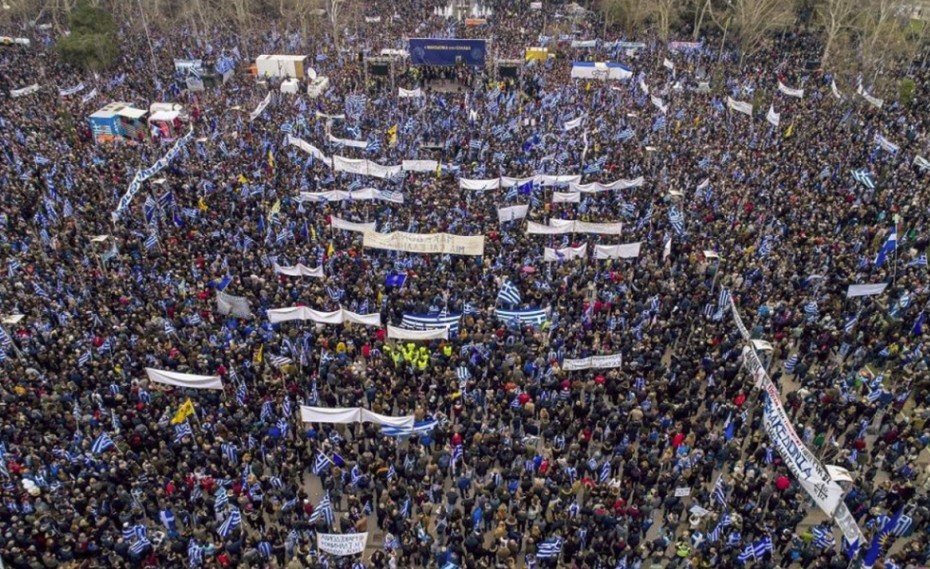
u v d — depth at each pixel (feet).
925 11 256.52
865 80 189.06
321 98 176.86
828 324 86.48
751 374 77.25
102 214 112.47
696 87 190.39
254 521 64.34
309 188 123.75
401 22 260.42
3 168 124.67
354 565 57.47
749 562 61.11
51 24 247.09
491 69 210.18
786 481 65.31
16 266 94.73
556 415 75.31
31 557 58.03
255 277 92.99
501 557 58.18
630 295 93.40
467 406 75.20
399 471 68.18
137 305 88.58
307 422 75.61
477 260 100.37
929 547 59.00
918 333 86.63
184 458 67.10
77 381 75.46
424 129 157.17
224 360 79.51
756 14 213.66
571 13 282.77
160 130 152.76
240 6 226.58
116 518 63.62
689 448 71.36
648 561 64.90
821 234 107.76
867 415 75.31
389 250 105.29
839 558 58.95
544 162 132.57
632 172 130.52
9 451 66.85
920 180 128.98
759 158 137.49
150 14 249.14
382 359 82.07
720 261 97.60
